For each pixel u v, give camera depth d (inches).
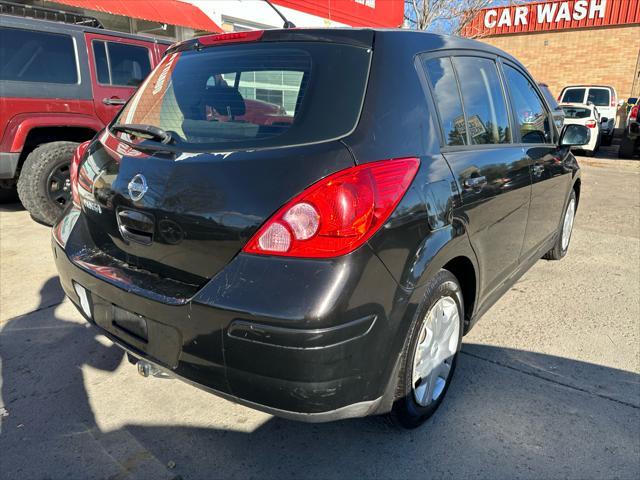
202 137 80.7
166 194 77.2
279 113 77.2
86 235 96.1
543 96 149.9
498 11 870.4
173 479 82.4
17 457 86.7
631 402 101.3
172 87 93.6
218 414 98.8
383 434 92.7
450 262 93.4
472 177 93.4
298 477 82.8
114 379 109.9
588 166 450.3
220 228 71.4
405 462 85.7
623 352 120.2
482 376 109.9
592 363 115.4
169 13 371.9
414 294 76.9
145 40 245.3
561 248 181.3
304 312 64.4
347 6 568.4
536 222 135.7
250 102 81.0
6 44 199.3
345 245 66.8
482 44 117.1
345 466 85.1
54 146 208.4
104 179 88.9
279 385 67.4
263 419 97.3
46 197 208.1
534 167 127.0
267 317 65.2
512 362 115.7
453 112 95.3
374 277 69.8
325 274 65.8
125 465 85.3
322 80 78.0
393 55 83.1
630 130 487.8
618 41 779.4
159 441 91.1
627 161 486.0
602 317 138.3
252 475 83.4
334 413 71.0
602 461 85.6
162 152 81.9
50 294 150.9
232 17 443.8
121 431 93.7
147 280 80.6
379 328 71.9
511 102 123.7
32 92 205.9
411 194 76.1
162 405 101.4
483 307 112.6
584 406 100.0
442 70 95.5
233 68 87.8
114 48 233.0
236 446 90.0
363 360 70.8
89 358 117.7
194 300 70.6
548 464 85.0
